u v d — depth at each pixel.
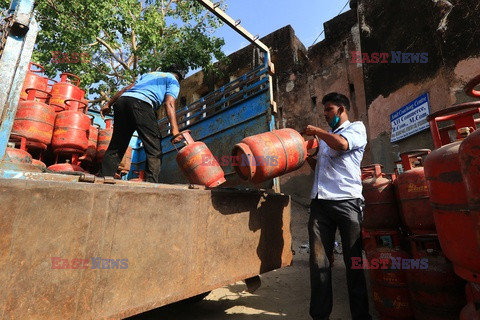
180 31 9.52
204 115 3.54
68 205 1.16
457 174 1.23
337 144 1.98
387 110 6.48
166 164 4.07
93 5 7.41
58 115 3.04
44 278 1.08
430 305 1.81
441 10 5.08
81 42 8.16
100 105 10.12
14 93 1.23
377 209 2.39
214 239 1.77
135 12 8.43
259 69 2.81
